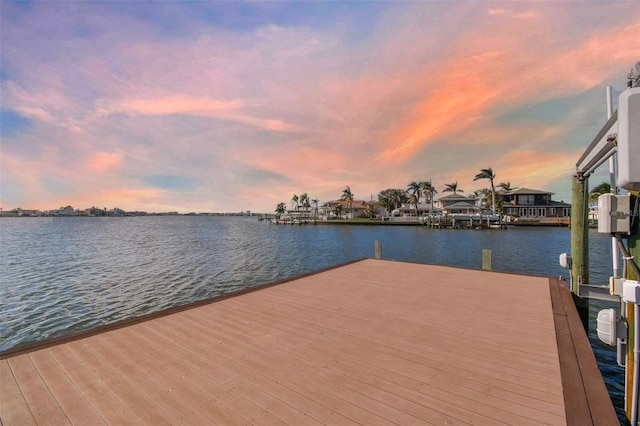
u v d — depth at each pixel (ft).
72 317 30.96
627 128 5.68
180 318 13.58
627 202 7.45
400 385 8.19
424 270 23.25
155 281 45.98
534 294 16.47
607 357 20.03
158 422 6.93
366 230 167.53
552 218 167.73
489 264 23.06
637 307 6.91
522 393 7.72
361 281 19.99
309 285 19.07
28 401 7.79
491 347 10.34
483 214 165.17
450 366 9.14
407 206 246.47
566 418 6.75
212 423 6.86
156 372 9.11
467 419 6.79
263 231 174.60
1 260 65.87
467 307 14.55
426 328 12.11
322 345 10.74
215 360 9.79
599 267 52.54
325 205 303.27
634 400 7.09
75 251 81.25
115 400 7.79
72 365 9.56
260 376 8.79
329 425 6.69
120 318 30.78
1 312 32.27
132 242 107.24
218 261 64.39
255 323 12.92
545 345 10.41
